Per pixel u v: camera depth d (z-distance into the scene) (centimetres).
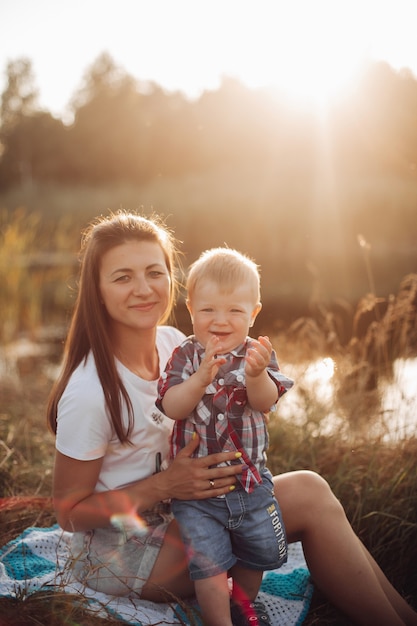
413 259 1033
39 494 313
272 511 206
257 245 1185
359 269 986
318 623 233
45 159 4234
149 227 223
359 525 273
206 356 194
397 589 254
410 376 394
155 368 232
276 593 232
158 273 219
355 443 335
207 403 206
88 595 208
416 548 264
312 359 440
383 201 1189
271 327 641
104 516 206
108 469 214
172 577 209
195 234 1283
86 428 203
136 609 202
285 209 1320
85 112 4291
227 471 201
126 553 212
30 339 693
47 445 375
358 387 381
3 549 242
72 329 220
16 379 511
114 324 220
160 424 216
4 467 325
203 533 201
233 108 2830
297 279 930
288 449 342
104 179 3888
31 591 206
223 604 197
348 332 615
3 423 397
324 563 211
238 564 212
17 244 746
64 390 213
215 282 209
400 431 339
